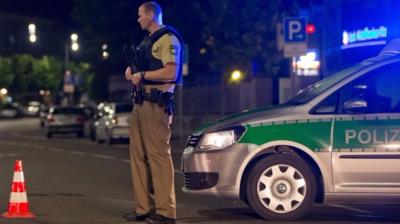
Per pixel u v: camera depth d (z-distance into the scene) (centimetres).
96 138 3609
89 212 1246
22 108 10200
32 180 1750
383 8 2517
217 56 3247
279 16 3105
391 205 1305
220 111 3594
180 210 1259
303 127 1087
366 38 2625
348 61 2780
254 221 1123
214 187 1104
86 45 4481
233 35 3159
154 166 1038
